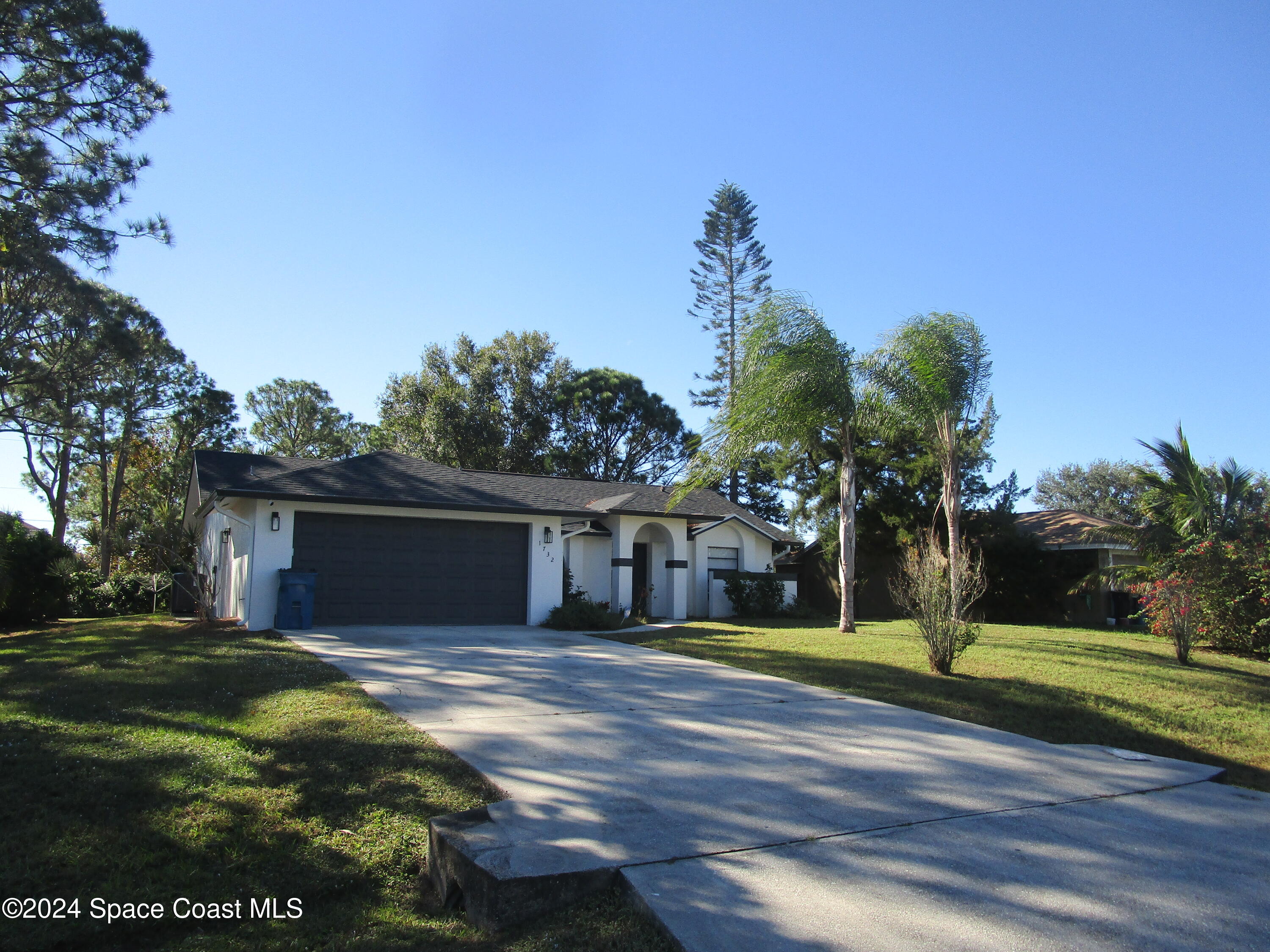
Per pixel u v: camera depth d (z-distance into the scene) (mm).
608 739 7289
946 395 15172
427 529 16625
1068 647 14039
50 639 14562
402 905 4414
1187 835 5547
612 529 21578
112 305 23297
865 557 28406
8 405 22188
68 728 6914
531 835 4914
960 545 15109
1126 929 4086
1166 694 10367
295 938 4008
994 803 6027
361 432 53500
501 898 4152
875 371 15766
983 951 3789
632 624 18344
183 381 39125
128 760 6008
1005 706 9547
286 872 4570
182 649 11719
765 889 4383
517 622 17328
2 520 20375
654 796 5789
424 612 16422
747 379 15953
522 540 17578
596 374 43594
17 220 16484
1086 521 25953
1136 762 7473
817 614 24359
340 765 6117
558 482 23516
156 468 40438
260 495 14719
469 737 7066
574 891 4371
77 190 16922
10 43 16328
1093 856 5078
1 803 5191
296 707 7902
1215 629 15125
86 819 5000
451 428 41156
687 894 4293
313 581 14969
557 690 9461
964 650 11695
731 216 41812
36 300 18594
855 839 5168
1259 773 7832
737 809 5613
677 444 44875
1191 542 16156
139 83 17266
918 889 4453
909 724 8438
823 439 17844
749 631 16625
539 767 6332
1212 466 17719
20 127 16844
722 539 24609
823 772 6609
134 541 17578
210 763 6039
